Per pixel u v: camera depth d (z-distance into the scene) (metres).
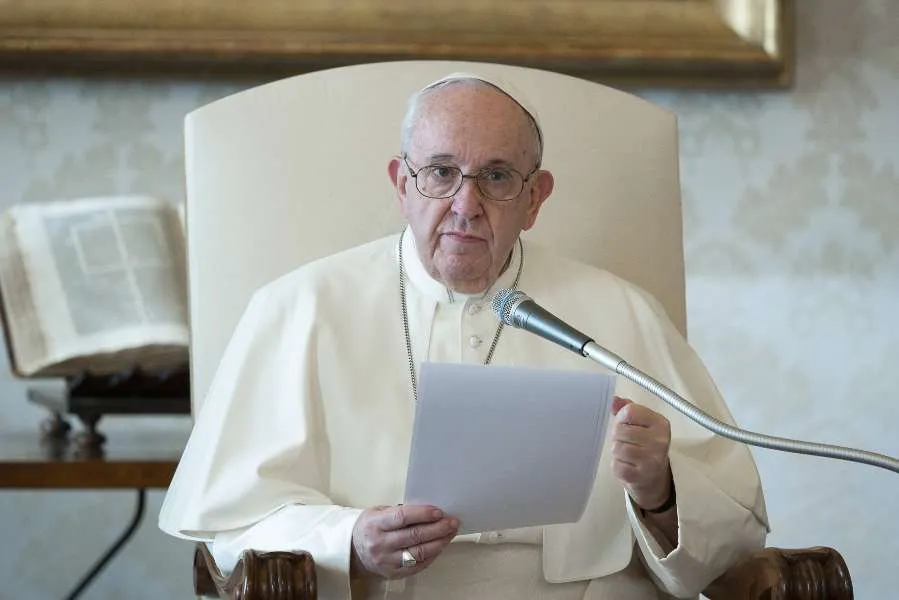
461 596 8.91
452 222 8.80
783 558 8.36
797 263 16.58
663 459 8.27
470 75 9.09
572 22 15.70
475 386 7.43
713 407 9.77
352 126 10.50
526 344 9.61
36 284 13.17
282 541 8.45
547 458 7.75
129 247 13.27
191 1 15.22
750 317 16.55
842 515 16.58
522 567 9.02
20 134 15.48
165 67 15.21
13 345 13.21
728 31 15.94
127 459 12.29
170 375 13.15
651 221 10.76
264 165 10.38
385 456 9.15
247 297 10.20
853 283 16.66
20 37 14.96
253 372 9.42
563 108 10.76
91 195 15.58
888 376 16.70
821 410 16.61
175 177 15.66
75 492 15.72
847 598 8.23
